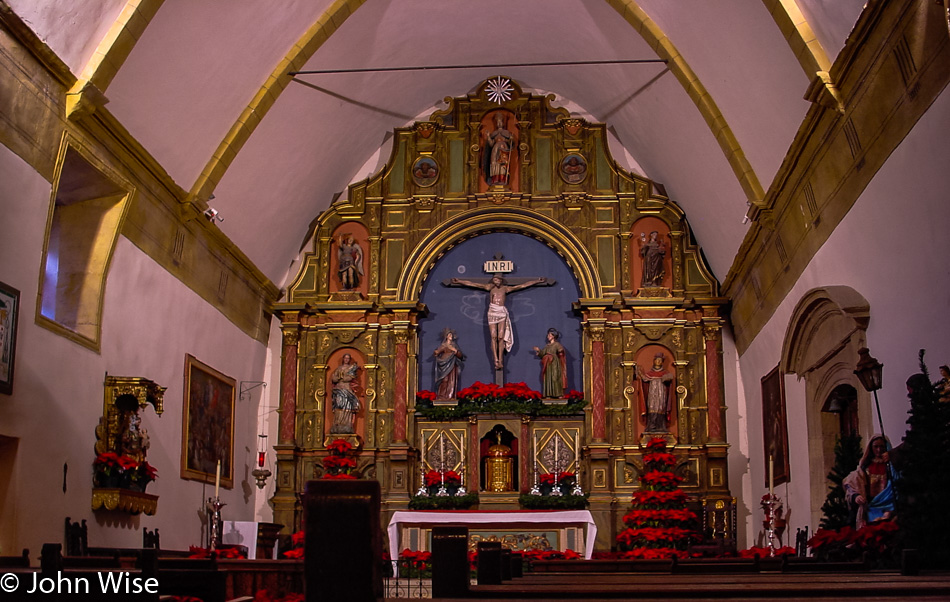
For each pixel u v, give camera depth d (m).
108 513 12.57
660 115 17.64
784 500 15.90
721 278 19.38
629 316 19.36
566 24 17.88
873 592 4.55
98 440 12.41
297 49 15.84
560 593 4.62
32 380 10.92
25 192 10.92
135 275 13.71
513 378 19.39
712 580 6.53
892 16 9.52
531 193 20.08
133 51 12.33
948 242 9.07
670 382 18.91
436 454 18.80
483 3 17.77
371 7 16.58
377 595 2.76
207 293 16.41
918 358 9.89
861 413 11.62
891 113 10.23
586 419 18.88
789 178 13.68
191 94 14.15
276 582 10.66
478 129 20.44
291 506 18.55
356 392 19.27
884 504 10.14
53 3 10.86
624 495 18.48
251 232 17.98
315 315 19.67
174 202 14.84
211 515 14.95
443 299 19.86
